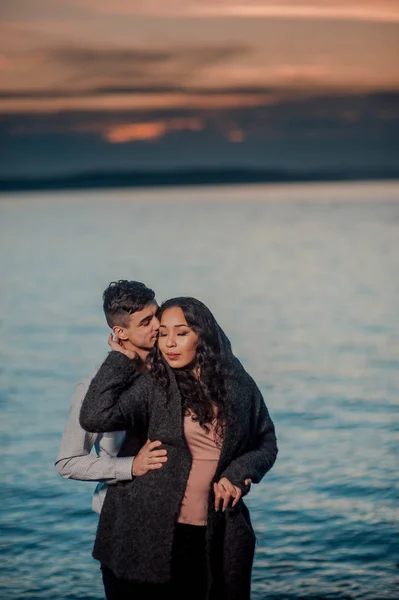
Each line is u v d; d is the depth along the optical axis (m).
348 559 5.66
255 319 20.38
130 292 3.28
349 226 58.62
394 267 32.75
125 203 126.31
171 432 3.23
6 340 17.86
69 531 6.34
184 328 3.25
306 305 22.83
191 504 3.24
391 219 65.06
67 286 28.47
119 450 3.38
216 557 3.26
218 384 3.26
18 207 117.94
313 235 51.38
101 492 3.44
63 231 61.84
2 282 30.17
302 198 121.31
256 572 5.48
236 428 3.29
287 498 7.00
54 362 15.16
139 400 3.24
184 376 3.29
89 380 3.31
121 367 3.21
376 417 10.16
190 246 45.47
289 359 14.98
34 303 24.22
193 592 3.25
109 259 38.41
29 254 42.03
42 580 5.44
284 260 36.69
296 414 10.47
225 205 106.62
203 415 3.26
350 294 25.09
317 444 8.83
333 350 15.88
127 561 3.19
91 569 5.61
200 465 3.27
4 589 5.29
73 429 3.28
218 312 21.73
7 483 7.62
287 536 6.12
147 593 3.21
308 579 5.33
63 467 3.27
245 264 35.16
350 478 7.51
